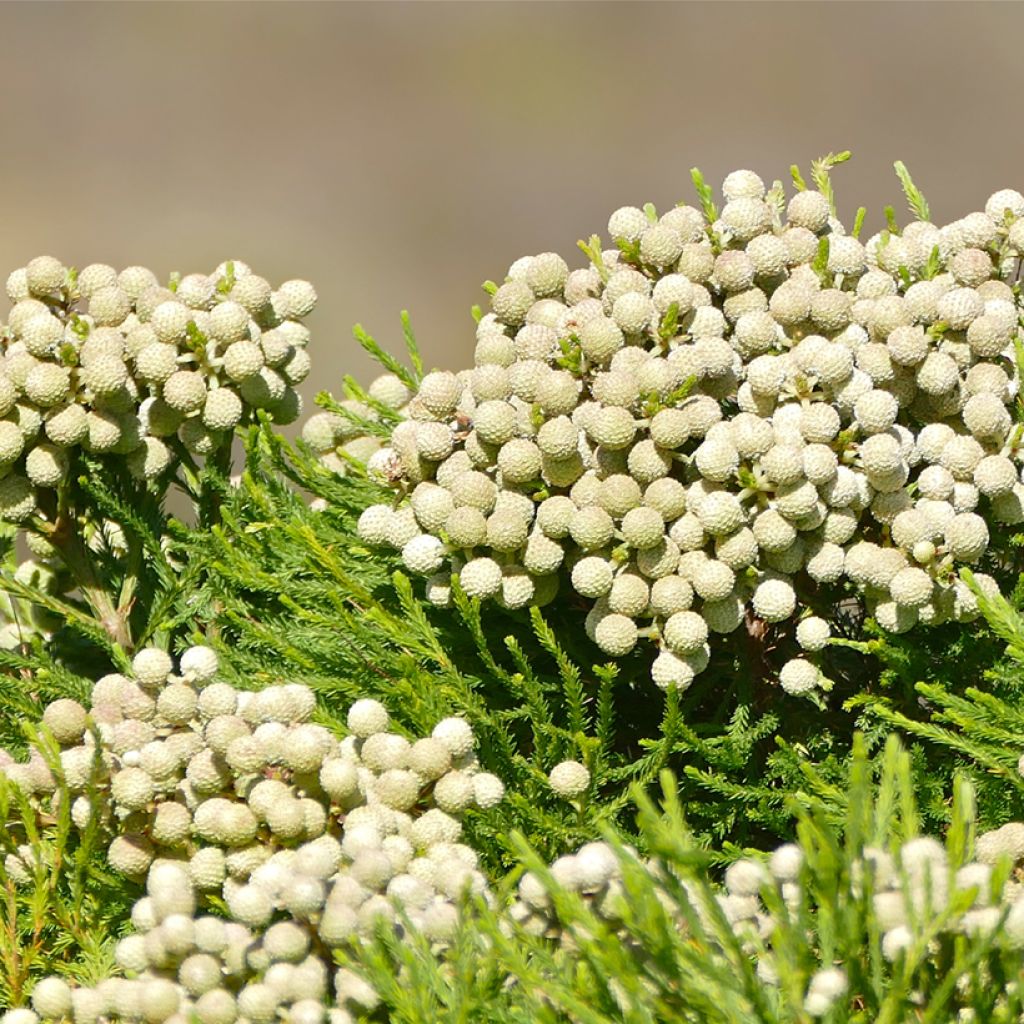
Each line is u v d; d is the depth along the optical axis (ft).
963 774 3.66
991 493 3.69
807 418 3.69
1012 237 3.77
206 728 3.62
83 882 3.66
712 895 3.45
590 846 3.51
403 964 3.52
